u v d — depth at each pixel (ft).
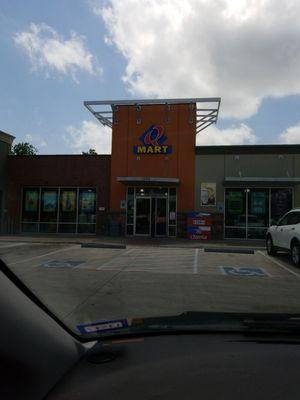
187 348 7.43
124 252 52.08
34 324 6.35
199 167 75.66
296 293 28.27
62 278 32.30
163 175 76.64
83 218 79.36
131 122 78.23
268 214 73.41
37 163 81.00
